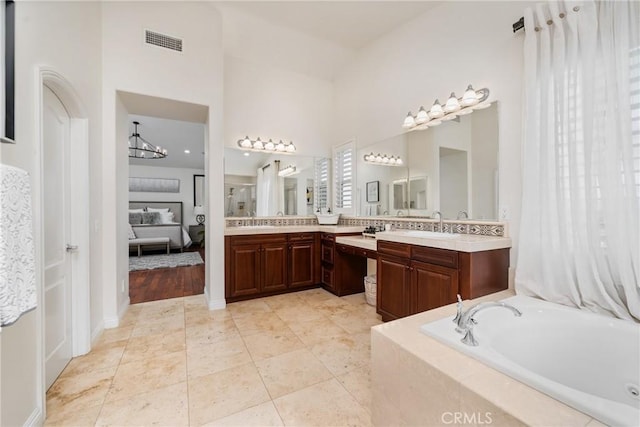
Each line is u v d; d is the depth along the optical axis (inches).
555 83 70.0
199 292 144.4
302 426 54.6
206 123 127.2
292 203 162.7
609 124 60.7
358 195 150.3
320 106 170.2
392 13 114.6
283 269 137.7
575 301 66.4
